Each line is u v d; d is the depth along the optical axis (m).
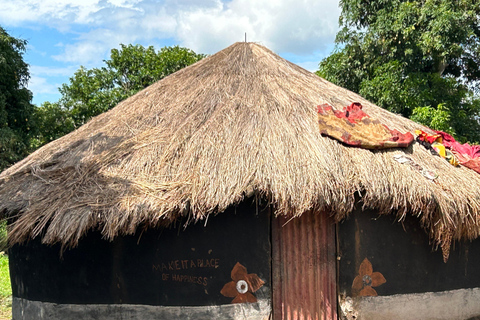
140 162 6.10
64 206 5.59
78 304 6.38
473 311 6.83
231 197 5.34
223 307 5.99
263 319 5.93
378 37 16.27
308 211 6.08
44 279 6.69
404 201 5.59
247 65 8.20
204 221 6.05
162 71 25.67
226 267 6.01
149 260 6.16
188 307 6.04
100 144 6.80
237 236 6.02
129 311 6.18
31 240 6.91
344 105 7.46
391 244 6.28
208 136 6.28
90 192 5.76
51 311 6.55
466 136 15.95
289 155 5.84
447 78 15.73
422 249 6.45
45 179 6.36
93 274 6.33
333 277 6.09
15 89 19.03
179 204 5.37
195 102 7.25
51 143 8.13
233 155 5.88
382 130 6.66
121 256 6.24
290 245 6.07
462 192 6.05
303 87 7.71
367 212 6.18
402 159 6.18
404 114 16.41
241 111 6.76
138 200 5.47
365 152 6.15
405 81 15.46
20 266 7.14
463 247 6.81
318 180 5.46
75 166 6.37
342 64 17.56
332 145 6.13
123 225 5.38
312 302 6.06
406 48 15.54
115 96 25.38
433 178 6.04
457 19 14.20
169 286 6.09
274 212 5.67
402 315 6.28
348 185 5.55
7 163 17.25
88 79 26.70
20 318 7.12
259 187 5.40
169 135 6.53
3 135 17.05
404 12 15.15
